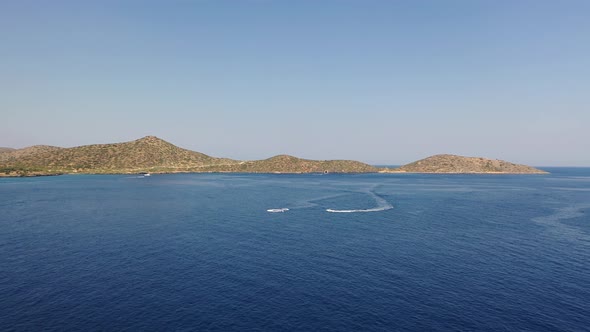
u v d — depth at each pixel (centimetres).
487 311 3422
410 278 4231
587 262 4906
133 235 6309
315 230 6862
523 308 3494
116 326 3055
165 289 3828
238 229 6900
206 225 7288
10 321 3123
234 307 3422
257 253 5194
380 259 4950
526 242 6025
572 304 3588
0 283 3966
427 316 3303
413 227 7244
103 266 4562
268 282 4050
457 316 3312
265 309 3391
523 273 4453
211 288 3866
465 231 6875
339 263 4753
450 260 4944
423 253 5278
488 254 5262
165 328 3028
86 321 3136
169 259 4872
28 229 6788
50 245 5584
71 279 4103
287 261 4822
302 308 3422
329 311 3366
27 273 4288
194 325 3083
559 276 4359
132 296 3647
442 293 3812
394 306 3491
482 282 4138
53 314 3256
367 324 3136
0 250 5288
